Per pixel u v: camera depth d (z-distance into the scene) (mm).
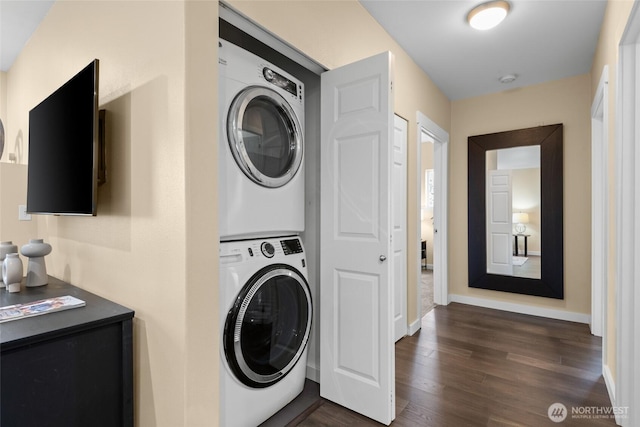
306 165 2240
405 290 3023
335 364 1951
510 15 2445
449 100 4191
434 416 1805
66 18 1926
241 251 1654
